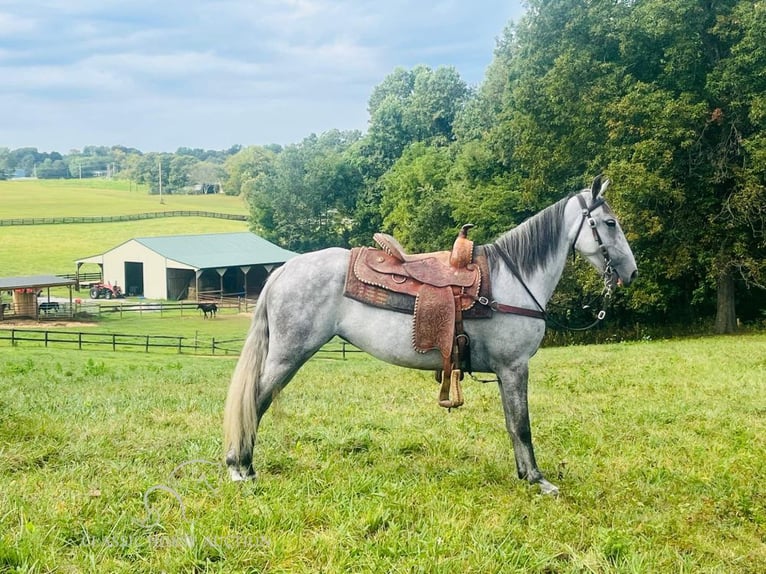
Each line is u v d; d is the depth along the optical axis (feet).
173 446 25.49
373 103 369.91
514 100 118.52
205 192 626.64
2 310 151.84
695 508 20.15
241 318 161.17
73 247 271.49
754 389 40.42
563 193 101.45
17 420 28.14
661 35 87.15
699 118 83.15
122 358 84.84
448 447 26.20
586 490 21.44
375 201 251.19
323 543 16.26
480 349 22.04
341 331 22.09
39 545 15.26
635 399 37.68
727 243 87.81
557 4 99.04
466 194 136.15
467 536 17.26
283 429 28.43
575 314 113.19
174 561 15.08
